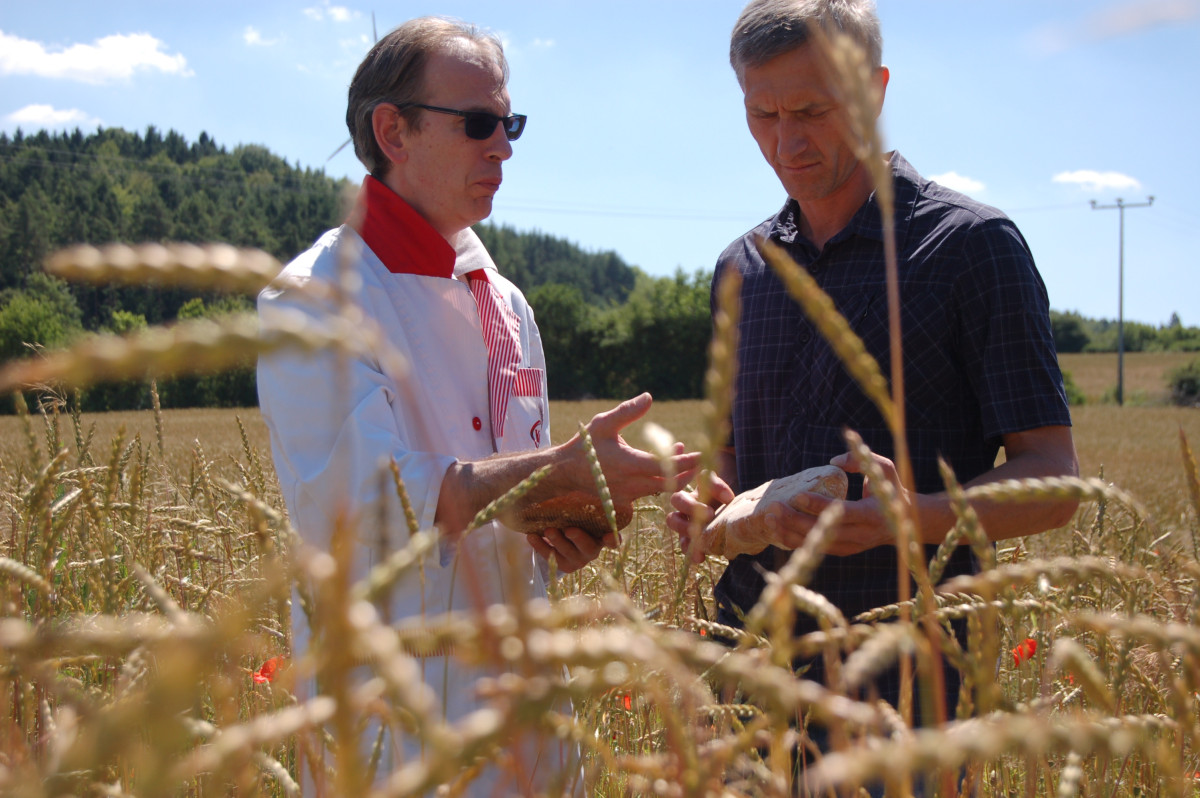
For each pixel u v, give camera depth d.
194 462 2.66
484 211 2.69
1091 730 0.44
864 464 0.77
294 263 2.31
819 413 2.72
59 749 0.65
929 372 2.56
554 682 0.52
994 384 2.46
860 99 0.73
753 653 0.87
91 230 86.44
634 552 2.95
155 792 0.45
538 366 2.93
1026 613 0.85
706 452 0.62
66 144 133.62
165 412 37.97
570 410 48.94
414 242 2.48
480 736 0.48
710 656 0.60
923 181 2.77
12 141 127.06
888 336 2.60
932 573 0.97
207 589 1.82
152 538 1.98
